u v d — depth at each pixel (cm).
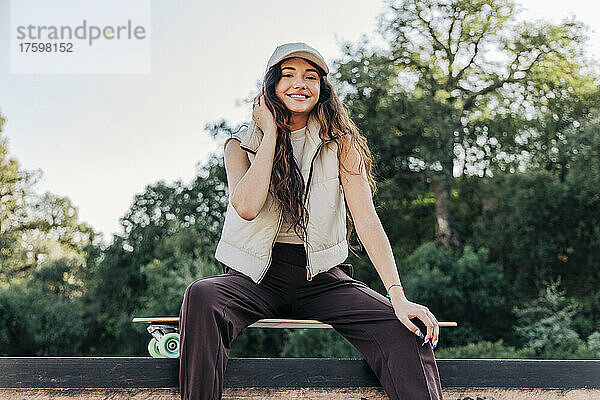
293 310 192
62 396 171
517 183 1309
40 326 1330
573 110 1423
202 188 1458
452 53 1479
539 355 1128
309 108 193
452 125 1384
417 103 1375
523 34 1477
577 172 1288
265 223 186
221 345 169
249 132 196
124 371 172
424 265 1238
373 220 189
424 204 1388
